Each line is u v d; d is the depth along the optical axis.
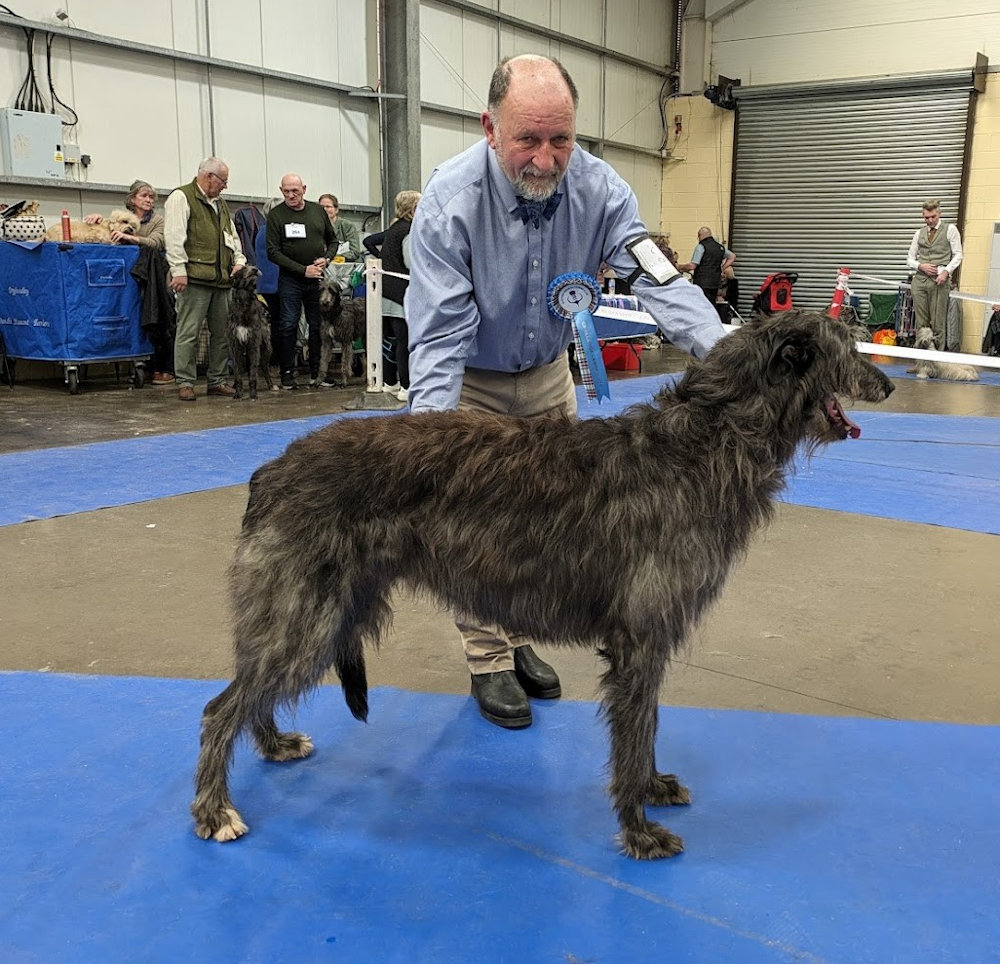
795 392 2.48
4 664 3.71
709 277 17.34
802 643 4.03
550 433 2.62
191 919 2.28
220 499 6.11
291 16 13.30
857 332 2.62
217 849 2.58
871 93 18.66
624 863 2.54
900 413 10.59
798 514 6.12
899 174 18.67
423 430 2.67
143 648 3.88
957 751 3.13
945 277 13.84
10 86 10.48
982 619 4.30
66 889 2.38
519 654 3.65
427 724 3.37
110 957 2.14
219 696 2.72
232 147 12.88
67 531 5.39
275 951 2.18
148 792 2.85
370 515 2.61
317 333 12.12
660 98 21.23
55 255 10.05
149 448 7.59
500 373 3.48
